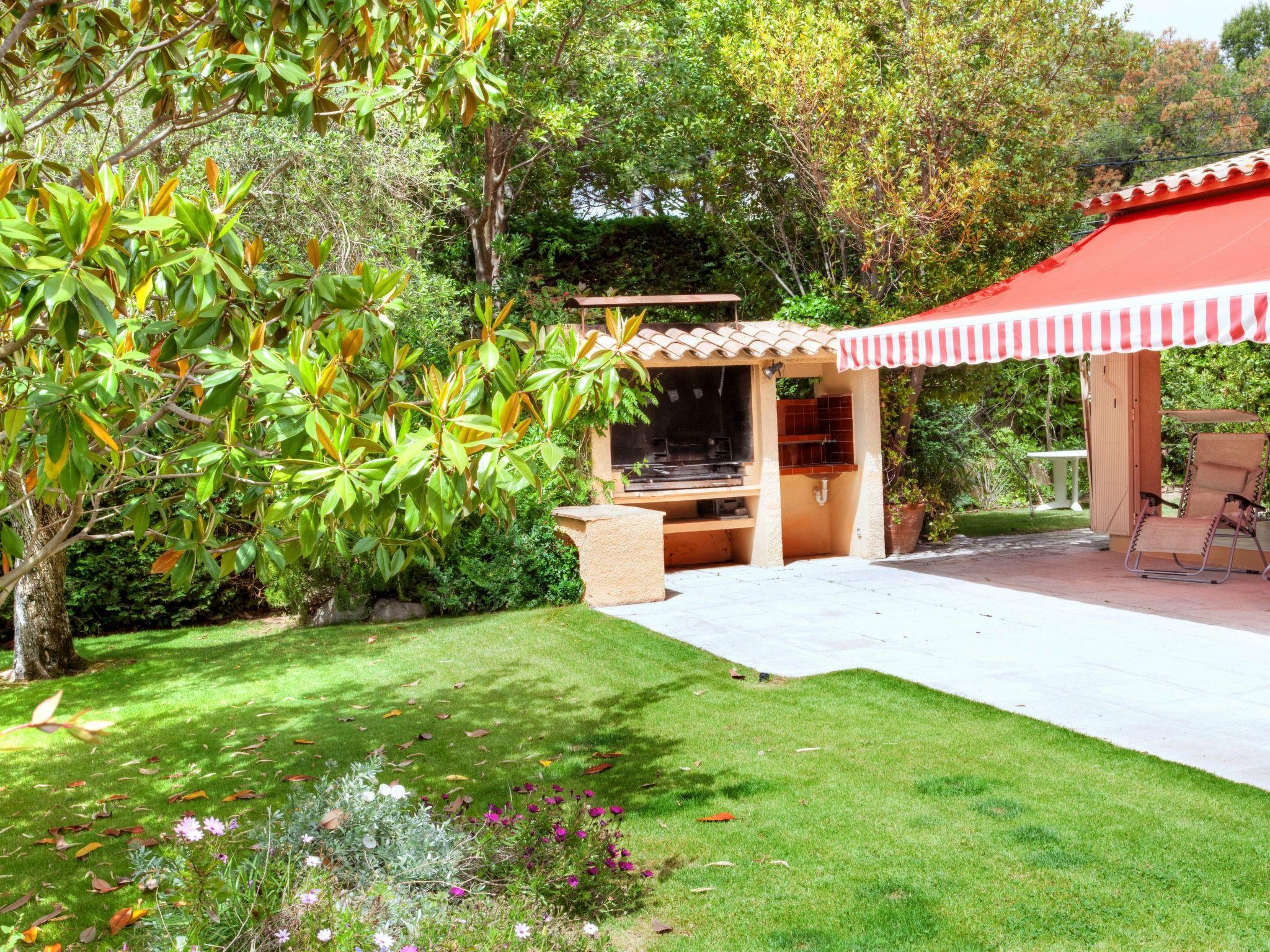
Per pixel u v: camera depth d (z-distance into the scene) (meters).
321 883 3.64
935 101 13.13
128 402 3.68
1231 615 9.61
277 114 5.03
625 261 17.72
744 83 13.84
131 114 9.62
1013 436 20.36
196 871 3.48
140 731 7.38
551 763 6.16
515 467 3.33
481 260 16.06
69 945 4.14
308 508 3.41
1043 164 13.79
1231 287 8.12
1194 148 41.25
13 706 8.31
